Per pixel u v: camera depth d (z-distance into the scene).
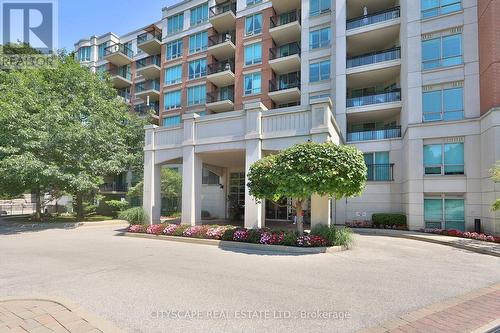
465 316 4.81
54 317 4.47
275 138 13.69
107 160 21.17
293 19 28.64
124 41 44.12
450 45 17.11
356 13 24.42
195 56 34.22
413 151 17.42
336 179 9.78
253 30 29.97
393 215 18.41
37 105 19.11
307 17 25.69
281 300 5.43
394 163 20.19
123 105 26.91
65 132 17.86
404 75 19.14
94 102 22.30
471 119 16.05
